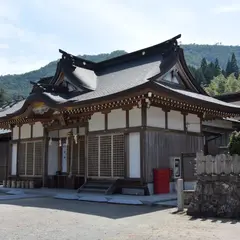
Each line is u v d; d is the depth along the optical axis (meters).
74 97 18.47
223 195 9.53
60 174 21.16
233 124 24.81
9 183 21.88
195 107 17.30
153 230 7.79
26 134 22.67
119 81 18.67
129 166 16.03
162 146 16.45
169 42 19.41
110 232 7.62
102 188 16.42
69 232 7.65
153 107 16.23
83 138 19.62
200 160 10.07
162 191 15.77
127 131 16.16
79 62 21.75
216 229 7.80
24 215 10.27
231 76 95.62
